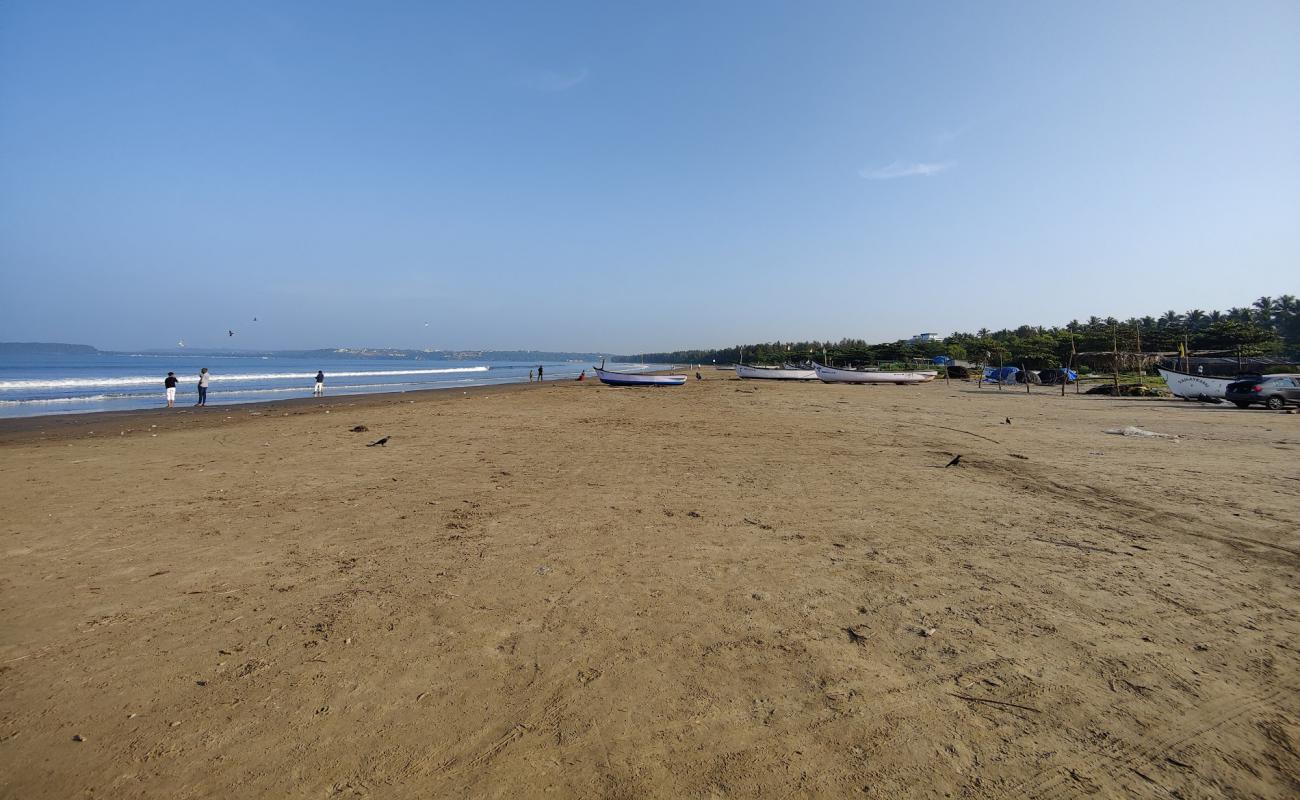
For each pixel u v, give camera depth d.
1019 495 8.02
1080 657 3.54
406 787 2.46
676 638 3.80
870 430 15.98
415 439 14.04
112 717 2.96
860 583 4.75
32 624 3.99
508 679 3.30
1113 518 6.81
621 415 21.00
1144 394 31.03
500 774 2.54
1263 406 22.52
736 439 14.13
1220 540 5.95
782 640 3.76
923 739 2.78
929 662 3.48
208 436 14.63
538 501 7.66
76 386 40.53
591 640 3.77
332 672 3.38
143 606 4.29
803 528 6.40
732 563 5.25
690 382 55.59
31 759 2.64
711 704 3.06
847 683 3.25
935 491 8.28
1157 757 2.65
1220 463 10.37
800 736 2.80
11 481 8.84
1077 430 15.70
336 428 16.44
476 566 5.15
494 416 20.45
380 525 6.48
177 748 2.71
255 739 2.78
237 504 7.44
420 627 3.96
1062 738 2.78
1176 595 4.51
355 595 4.50
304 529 6.31
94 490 8.23
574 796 2.41
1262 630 3.91
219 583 4.74
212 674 3.36
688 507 7.35
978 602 4.37
